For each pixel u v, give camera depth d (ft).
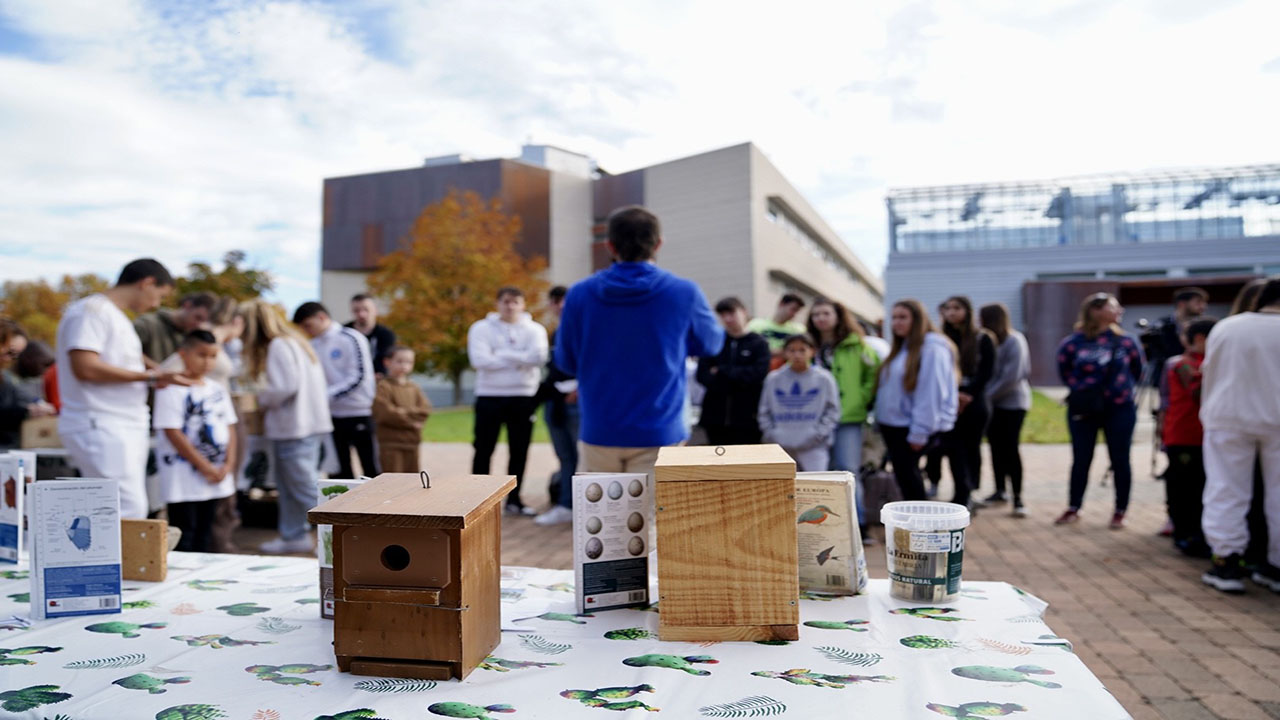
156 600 5.80
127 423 11.13
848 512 5.74
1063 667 4.26
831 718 3.62
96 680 4.23
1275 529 12.06
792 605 4.75
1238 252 88.38
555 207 111.65
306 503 15.65
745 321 16.80
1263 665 9.38
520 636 4.98
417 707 3.84
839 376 16.67
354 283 117.19
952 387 15.33
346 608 4.33
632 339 8.53
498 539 4.82
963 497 18.11
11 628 5.16
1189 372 14.79
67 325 10.75
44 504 5.40
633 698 3.90
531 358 19.21
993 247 94.43
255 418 17.95
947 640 4.71
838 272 167.63
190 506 12.35
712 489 4.80
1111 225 91.81
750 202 98.53
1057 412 50.49
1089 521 18.38
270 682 4.20
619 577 5.57
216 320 14.87
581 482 5.49
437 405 115.65
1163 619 11.19
